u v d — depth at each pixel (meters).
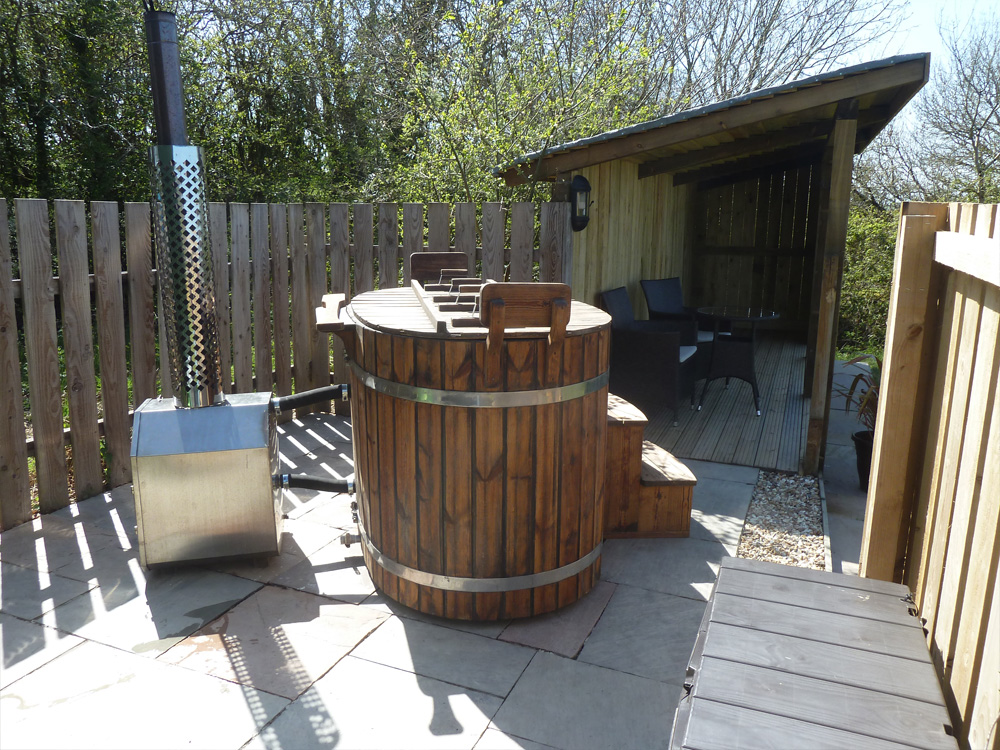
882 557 2.54
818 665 1.79
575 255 5.74
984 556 1.69
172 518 3.30
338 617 3.09
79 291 4.05
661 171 7.34
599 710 2.54
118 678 2.66
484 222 5.52
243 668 2.73
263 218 5.34
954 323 2.11
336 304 3.65
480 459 2.83
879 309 11.35
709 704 1.65
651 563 3.63
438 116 8.40
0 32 10.01
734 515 4.27
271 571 3.47
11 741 2.34
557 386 2.85
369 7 13.91
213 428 3.31
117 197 10.71
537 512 2.96
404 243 5.68
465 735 2.40
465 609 3.02
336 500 4.34
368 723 2.45
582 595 3.25
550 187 8.09
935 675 1.76
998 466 1.64
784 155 8.72
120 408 4.36
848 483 4.95
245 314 5.31
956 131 15.57
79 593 3.24
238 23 12.63
